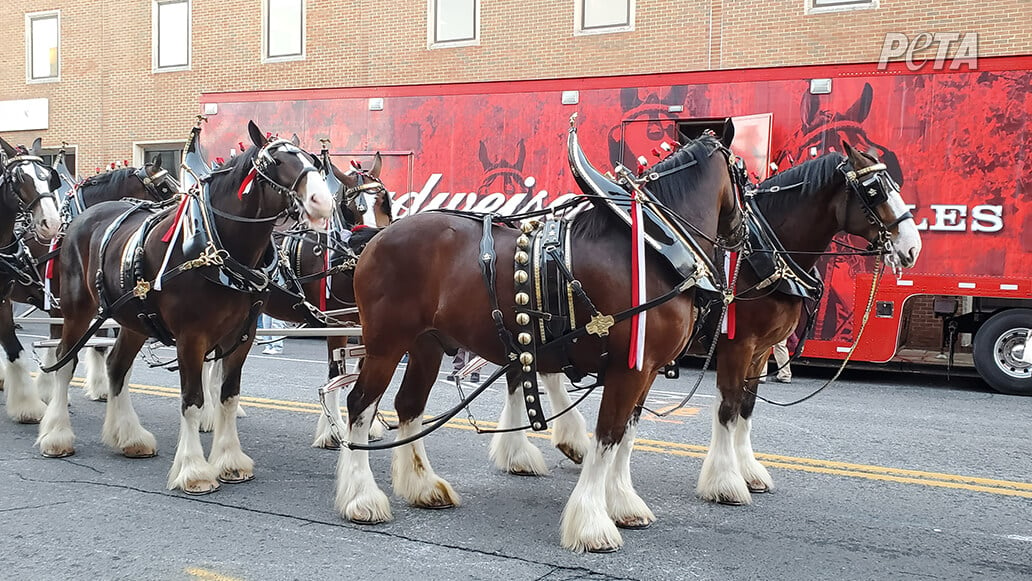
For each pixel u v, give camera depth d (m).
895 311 10.09
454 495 5.43
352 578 4.20
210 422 7.59
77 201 8.66
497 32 17.23
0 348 9.61
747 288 5.56
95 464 6.33
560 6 16.73
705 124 10.84
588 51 16.59
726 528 5.03
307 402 8.88
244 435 7.37
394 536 4.83
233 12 19.38
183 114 19.98
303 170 5.36
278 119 12.31
